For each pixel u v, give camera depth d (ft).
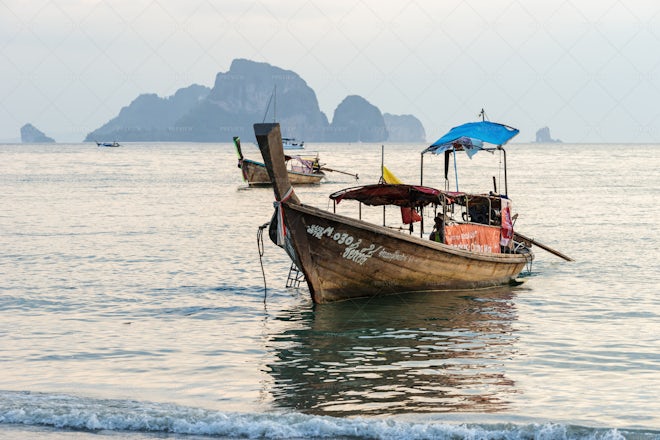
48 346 53.21
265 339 55.16
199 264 87.81
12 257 92.68
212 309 65.16
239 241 107.55
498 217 78.13
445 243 70.64
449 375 46.16
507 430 36.27
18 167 359.66
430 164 409.90
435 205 76.28
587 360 49.44
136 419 37.88
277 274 81.71
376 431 36.42
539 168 347.56
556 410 39.93
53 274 81.20
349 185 233.55
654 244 102.89
